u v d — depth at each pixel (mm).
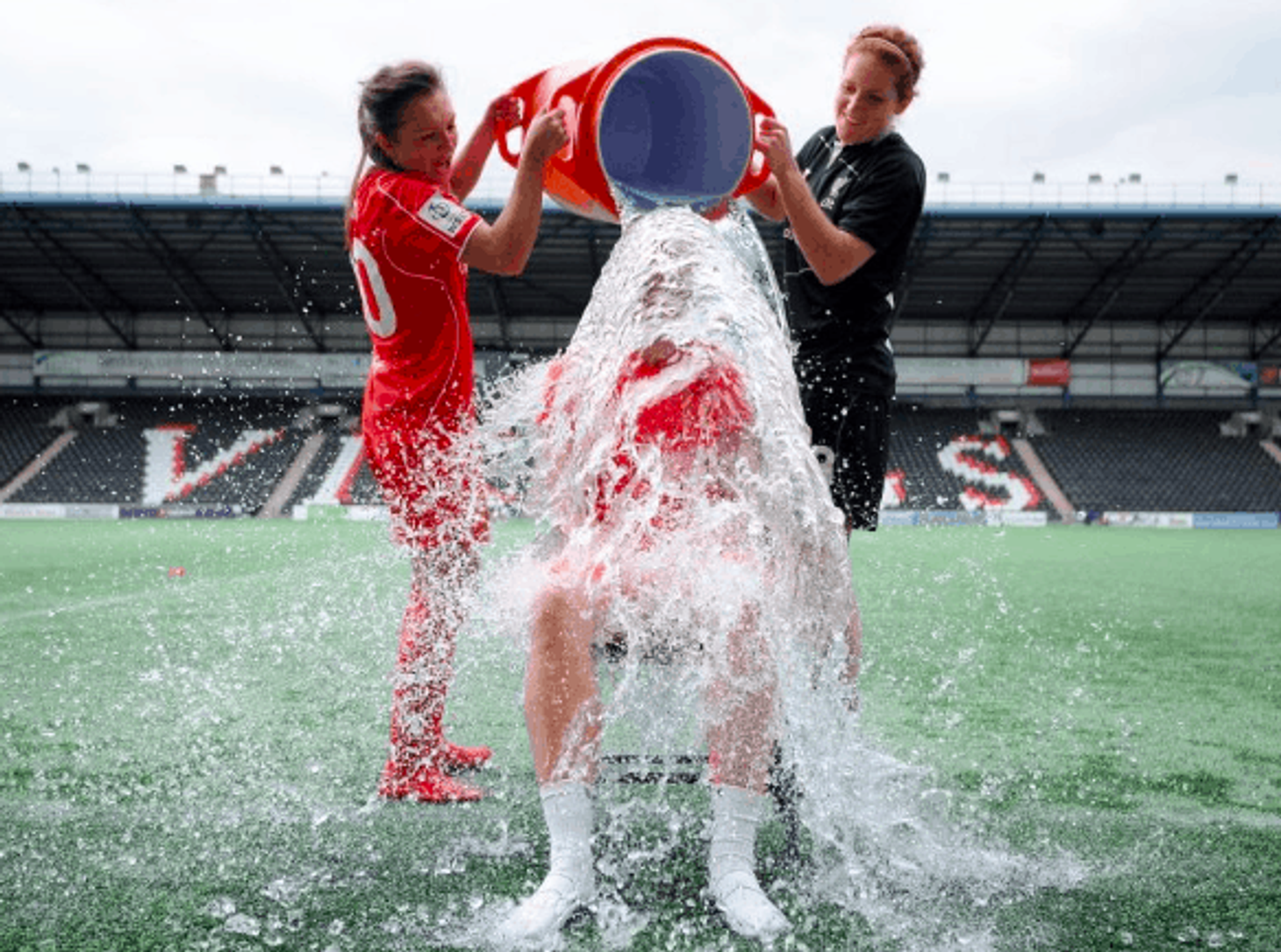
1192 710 3406
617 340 1752
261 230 24000
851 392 2541
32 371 29797
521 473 1965
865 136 2488
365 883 1770
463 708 3307
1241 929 1597
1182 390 30188
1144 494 27312
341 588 6758
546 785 1638
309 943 1518
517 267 2068
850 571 1888
